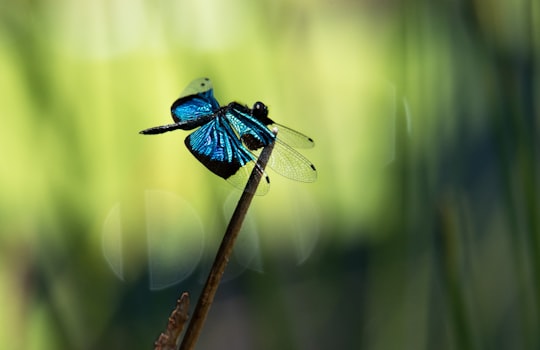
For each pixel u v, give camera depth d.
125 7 1.42
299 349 1.32
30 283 1.40
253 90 1.40
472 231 1.34
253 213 1.42
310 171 1.23
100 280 1.36
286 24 1.38
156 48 1.42
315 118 1.40
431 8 1.36
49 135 1.36
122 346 1.36
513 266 1.33
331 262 1.42
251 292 1.32
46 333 1.35
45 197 1.35
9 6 1.37
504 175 1.32
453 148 1.35
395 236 1.34
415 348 1.34
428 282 1.33
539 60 1.32
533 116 1.31
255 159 1.22
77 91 1.41
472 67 1.36
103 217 1.42
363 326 1.35
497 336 1.34
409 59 1.34
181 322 1.18
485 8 1.33
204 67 1.35
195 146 1.23
